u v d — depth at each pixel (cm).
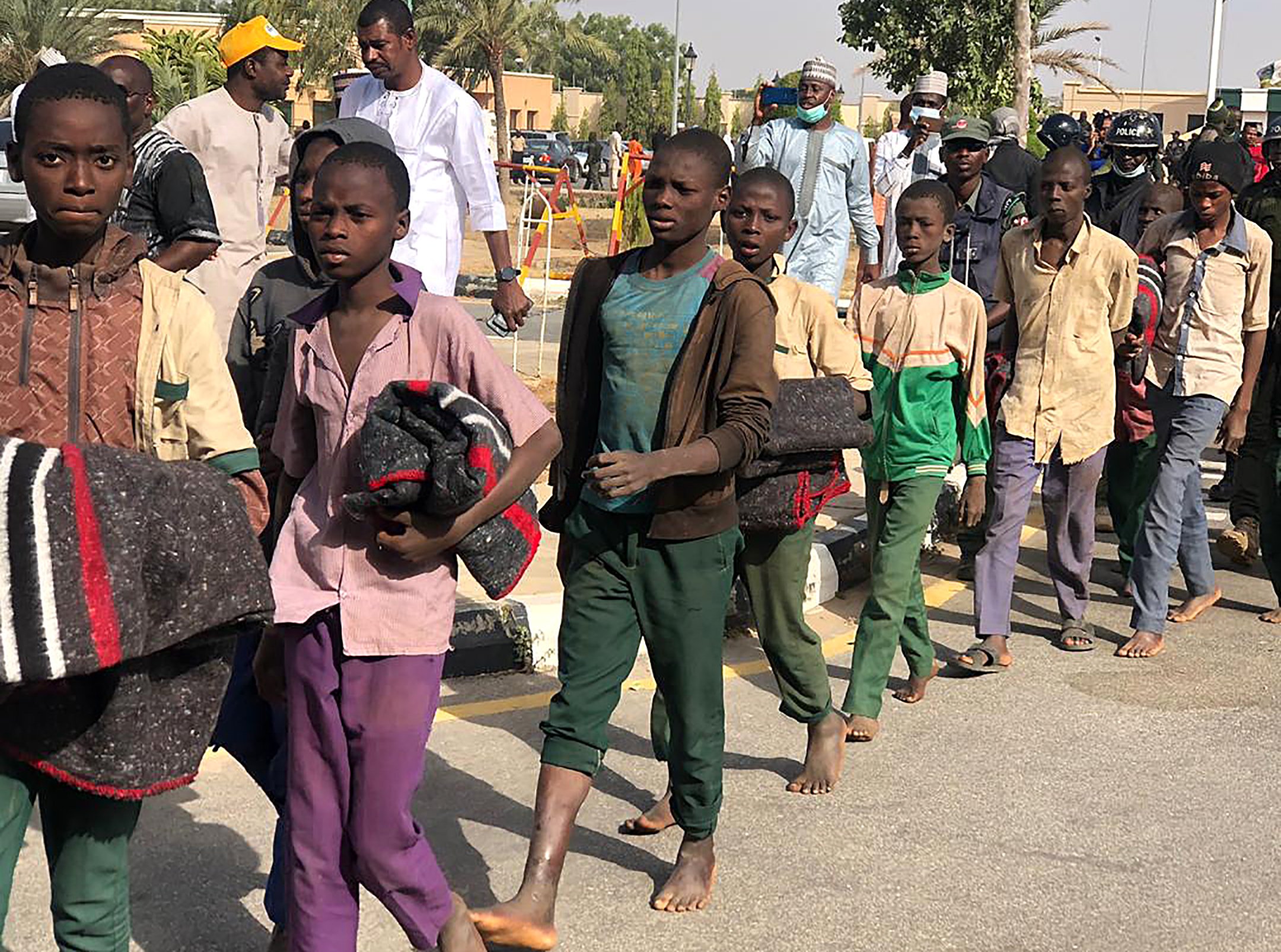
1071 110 6038
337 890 341
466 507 320
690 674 409
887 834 494
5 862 289
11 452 263
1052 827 503
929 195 578
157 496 274
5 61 3959
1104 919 440
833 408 475
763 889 452
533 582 724
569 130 7550
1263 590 827
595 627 404
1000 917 439
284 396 352
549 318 1759
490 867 462
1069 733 595
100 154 286
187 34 4312
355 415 335
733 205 511
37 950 402
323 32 4300
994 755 569
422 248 630
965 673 666
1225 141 717
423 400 321
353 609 328
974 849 484
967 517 608
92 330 293
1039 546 920
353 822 334
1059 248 673
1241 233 721
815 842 486
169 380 298
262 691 363
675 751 423
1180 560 771
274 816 490
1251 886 464
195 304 303
